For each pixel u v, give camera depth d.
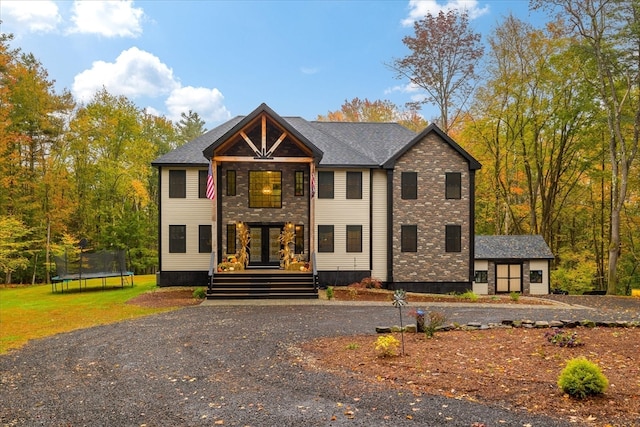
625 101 28.05
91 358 8.97
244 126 19.30
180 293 19.66
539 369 7.49
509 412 5.61
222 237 22.47
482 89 32.50
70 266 23.06
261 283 18.52
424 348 9.07
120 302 17.47
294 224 22.81
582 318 13.46
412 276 22.69
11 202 30.31
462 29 32.03
